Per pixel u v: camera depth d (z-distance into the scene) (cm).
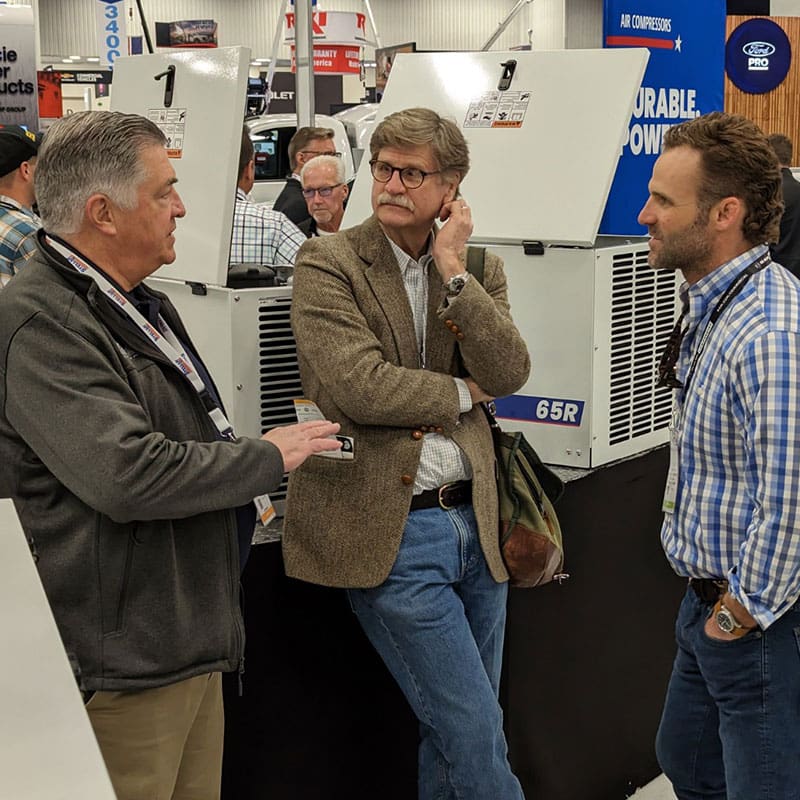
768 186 172
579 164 248
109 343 154
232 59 232
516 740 248
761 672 172
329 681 227
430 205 192
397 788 240
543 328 252
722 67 304
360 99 911
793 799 176
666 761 204
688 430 176
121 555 156
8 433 154
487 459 205
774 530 160
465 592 210
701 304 177
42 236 159
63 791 65
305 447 169
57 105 729
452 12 2119
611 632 271
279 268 248
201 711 181
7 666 80
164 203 159
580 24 1806
